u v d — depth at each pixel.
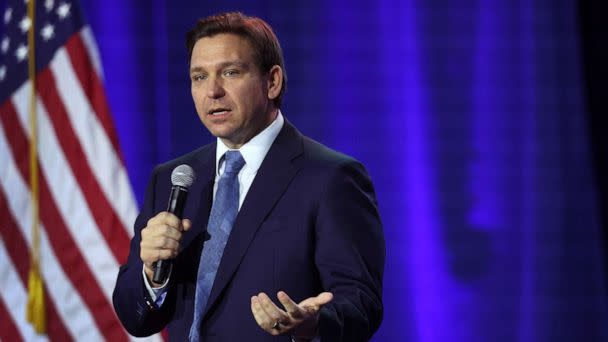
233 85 6.53
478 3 15.96
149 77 14.56
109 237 11.26
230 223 6.50
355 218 6.45
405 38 15.67
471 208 15.77
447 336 15.61
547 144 16.03
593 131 15.89
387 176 15.54
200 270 6.42
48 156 11.41
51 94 11.55
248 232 6.37
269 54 6.79
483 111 15.88
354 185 6.59
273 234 6.36
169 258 6.01
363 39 15.55
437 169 15.70
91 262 11.20
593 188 16.08
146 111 14.49
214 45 6.57
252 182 6.57
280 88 6.91
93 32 14.41
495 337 15.71
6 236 11.20
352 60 15.50
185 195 6.53
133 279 6.50
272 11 15.23
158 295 6.40
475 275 15.74
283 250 6.30
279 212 6.43
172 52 14.69
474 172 15.80
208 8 14.88
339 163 6.63
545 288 15.91
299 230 6.35
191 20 14.80
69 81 11.57
